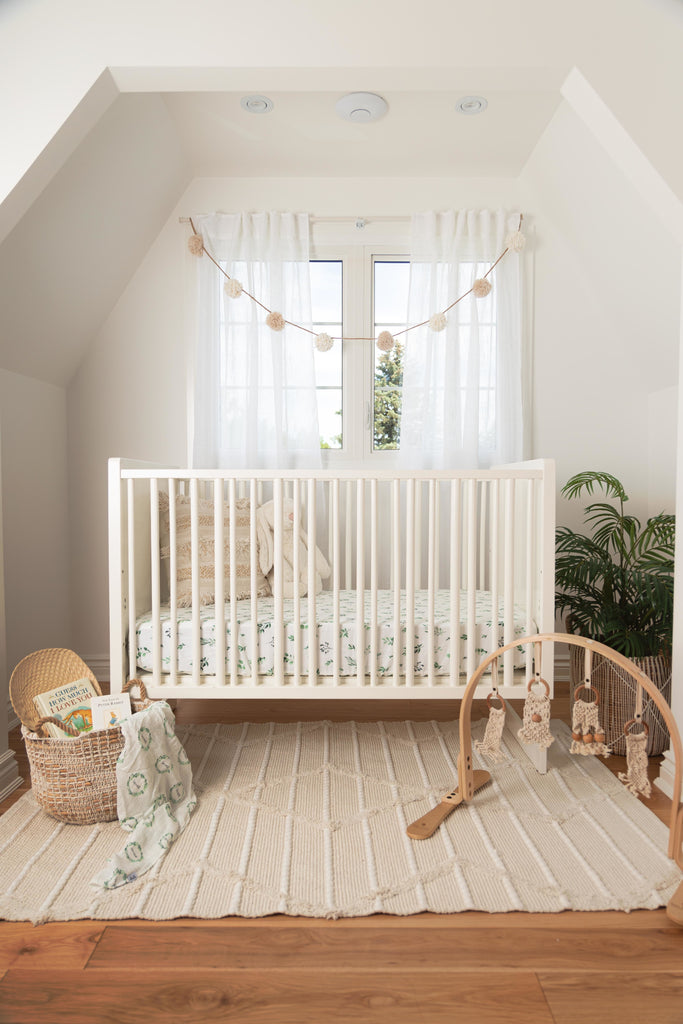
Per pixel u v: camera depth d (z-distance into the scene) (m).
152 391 2.88
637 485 2.93
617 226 2.43
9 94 1.71
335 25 1.70
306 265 2.80
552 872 1.47
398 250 2.89
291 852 1.55
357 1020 1.07
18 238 2.04
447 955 1.22
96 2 1.70
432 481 1.94
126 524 2.01
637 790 1.44
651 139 1.70
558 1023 1.07
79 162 2.07
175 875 1.46
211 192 2.86
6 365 2.33
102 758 1.67
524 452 2.86
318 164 2.76
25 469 2.48
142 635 1.98
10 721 2.32
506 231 2.83
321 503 2.81
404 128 2.49
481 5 1.70
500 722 1.70
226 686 1.95
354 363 2.91
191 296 2.86
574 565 2.23
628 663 1.44
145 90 1.82
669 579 2.06
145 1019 1.07
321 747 2.16
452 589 1.95
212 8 1.70
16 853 1.55
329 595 2.46
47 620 2.66
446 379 2.77
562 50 1.70
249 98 2.28
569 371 2.90
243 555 2.35
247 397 2.76
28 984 1.15
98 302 2.71
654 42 1.70
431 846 1.57
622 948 1.25
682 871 1.48
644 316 2.63
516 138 2.55
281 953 1.23
